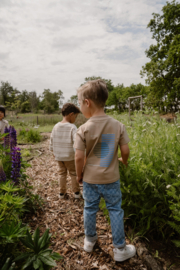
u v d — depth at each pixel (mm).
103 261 1577
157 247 1667
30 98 74312
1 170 1640
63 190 2674
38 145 7129
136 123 2637
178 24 22172
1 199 1364
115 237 1541
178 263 1490
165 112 23781
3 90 80812
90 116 1678
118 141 1573
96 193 1588
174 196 1493
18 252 1341
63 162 2635
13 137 2387
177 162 1913
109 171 1515
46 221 2129
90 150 1576
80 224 2090
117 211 1569
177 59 20469
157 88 24344
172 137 2230
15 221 1457
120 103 63406
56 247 1745
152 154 2037
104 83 1591
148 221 1707
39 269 1172
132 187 1821
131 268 1502
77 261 1578
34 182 3287
